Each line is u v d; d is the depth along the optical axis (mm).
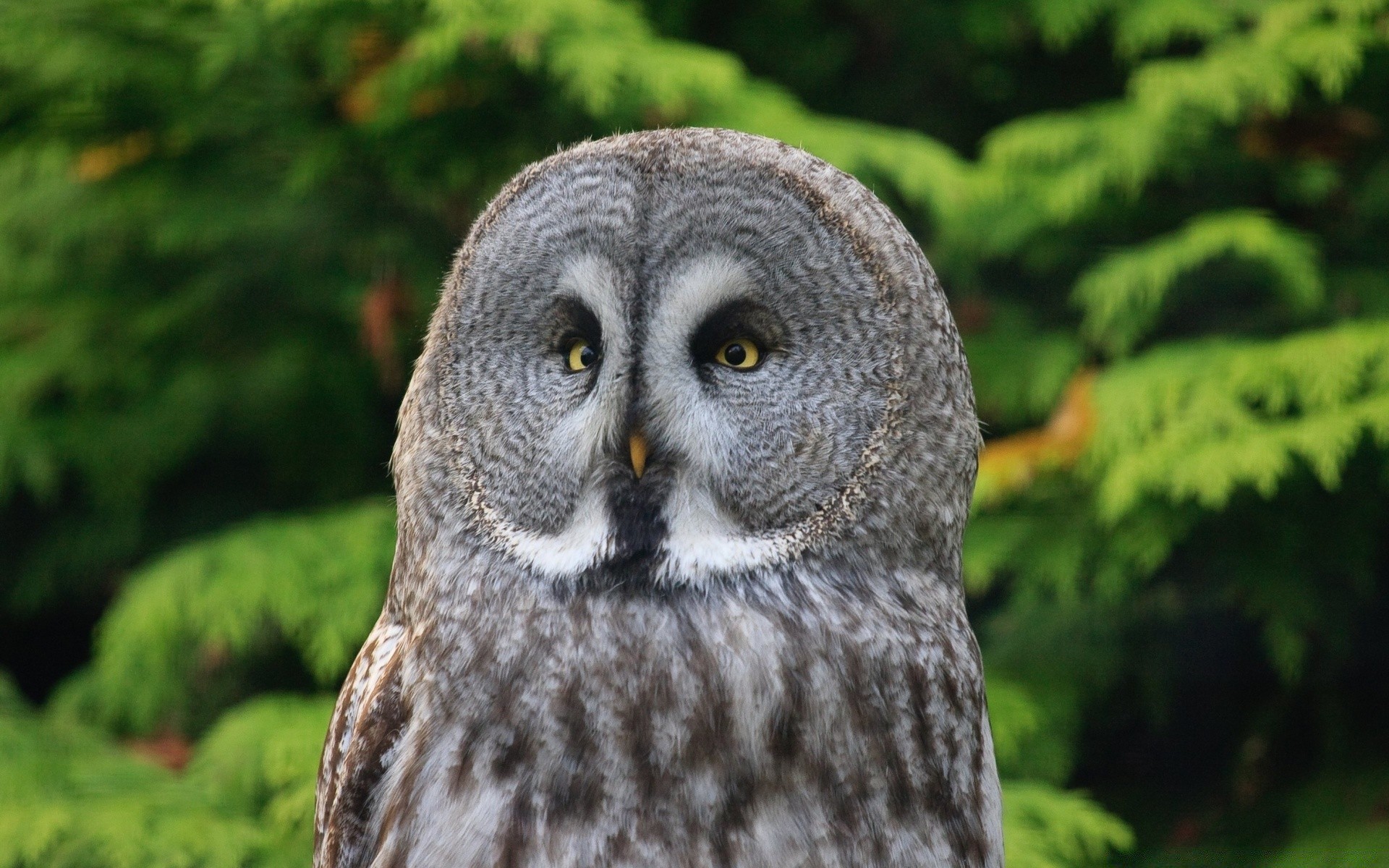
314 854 6238
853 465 5598
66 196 13203
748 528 5602
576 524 5602
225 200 12992
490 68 11727
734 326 5629
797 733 5238
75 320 13625
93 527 14492
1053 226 13695
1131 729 13555
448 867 5172
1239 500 12328
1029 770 11867
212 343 13734
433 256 12922
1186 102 12406
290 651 12922
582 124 12281
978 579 12008
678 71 11391
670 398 5578
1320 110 12828
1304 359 11242
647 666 5270
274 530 12000
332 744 6086
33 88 12188
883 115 15172
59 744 11477
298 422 13961
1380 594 12828
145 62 12023
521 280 5730
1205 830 12727
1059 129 12945
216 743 11039
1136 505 12023
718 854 5117
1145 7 13328
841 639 5395
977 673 5762
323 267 13508
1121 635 13180
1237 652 13234
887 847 5273
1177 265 11906
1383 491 12258
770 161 5645
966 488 5887
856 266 5574
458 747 5324
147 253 13727
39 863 10125
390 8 11289
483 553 5672
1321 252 13133
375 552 11578
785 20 14617
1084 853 11711
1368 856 11297
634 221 5574
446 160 12250
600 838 5113
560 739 5199
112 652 11398
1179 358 12078
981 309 13859
